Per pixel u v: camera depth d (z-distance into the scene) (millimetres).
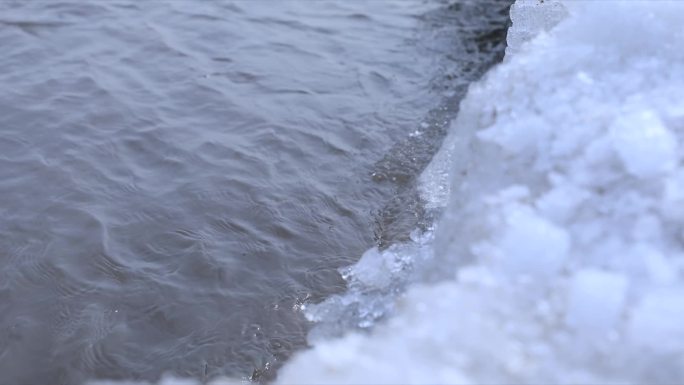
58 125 2326
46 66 2672
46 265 1840
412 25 3293
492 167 1417
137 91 2561
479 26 3330
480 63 3020
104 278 1821
